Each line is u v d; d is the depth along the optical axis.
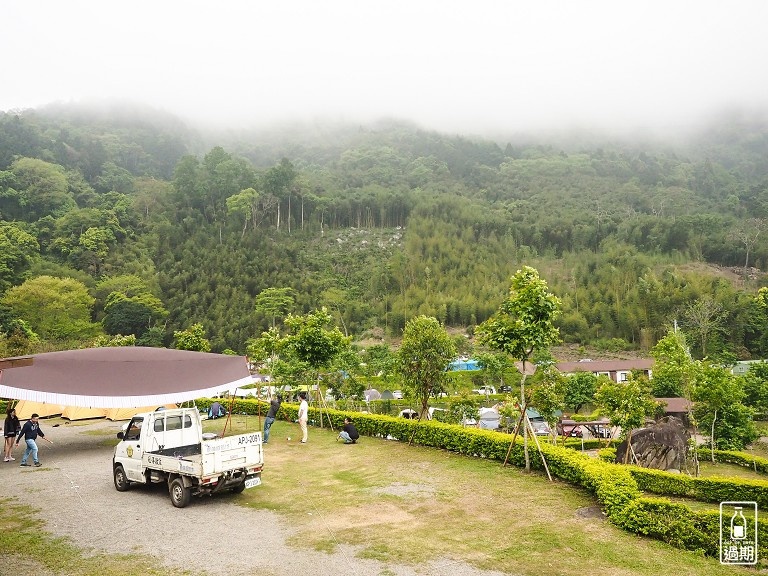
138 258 96.00
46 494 12.88
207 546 9.16
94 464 16.50
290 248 113.31
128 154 162.75
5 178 99.50
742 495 13.66
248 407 27.67
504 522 10.24
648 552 8.72
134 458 12.98
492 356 48.03
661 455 18.03
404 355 19.14
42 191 102.62
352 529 9.93
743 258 118.62
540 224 134.75
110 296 78.62
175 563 8.41
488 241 126.88
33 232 90.88
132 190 127.94
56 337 60.12
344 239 128.25
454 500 11.74
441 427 17.50
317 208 133.00
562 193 165.50
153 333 74.88
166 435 13.34
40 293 62.97
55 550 9.03
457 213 136.62
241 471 12.05
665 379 36.94
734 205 148.50
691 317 79.25
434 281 108.12
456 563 8.27
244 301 91.25
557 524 10.12
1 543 9.38
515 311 14.54
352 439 18.86
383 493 12.40
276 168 127.62
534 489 12.58
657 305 88.69
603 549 8.84
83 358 17.58
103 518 10.86
